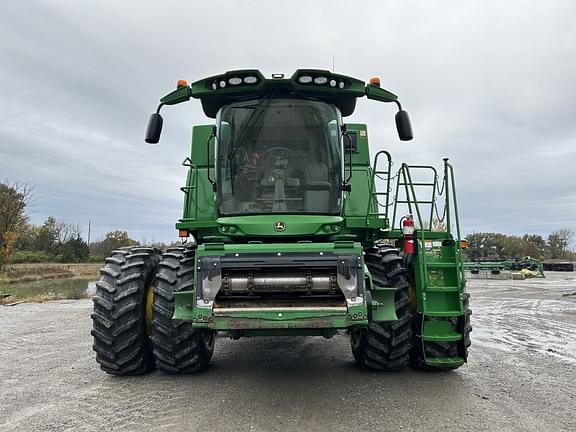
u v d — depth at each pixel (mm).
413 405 4367
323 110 5293
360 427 3811
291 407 4301
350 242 4332
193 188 5836
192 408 4285
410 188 5598
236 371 5641
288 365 5973
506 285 24875
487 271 33219
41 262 54250
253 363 6090
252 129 5246
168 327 5086
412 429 3771
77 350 7277
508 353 6848
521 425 3865
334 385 5020
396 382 5141
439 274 5191
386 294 4602
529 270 37438
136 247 5820
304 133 5246
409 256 5590
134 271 5355
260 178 5188
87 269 48438
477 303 14859
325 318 4109
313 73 5098
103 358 5238
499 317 11258
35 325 10367
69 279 38156
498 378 5363
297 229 4762
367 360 5328
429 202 5707
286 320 4094
